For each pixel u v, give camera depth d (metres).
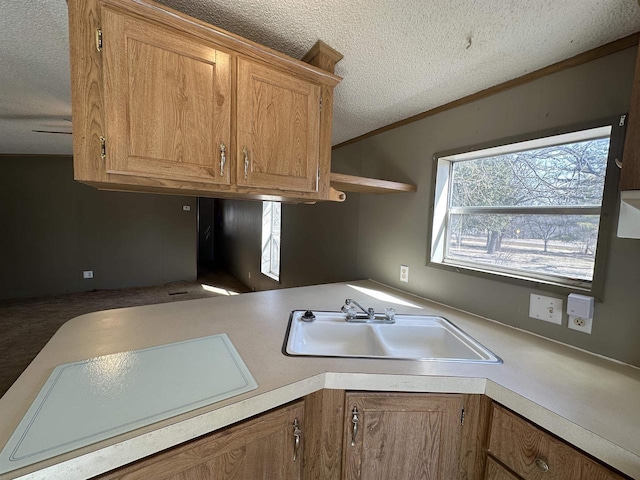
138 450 0.65
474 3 0.92
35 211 4.56
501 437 0.92
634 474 0.66
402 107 1.75
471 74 1.34
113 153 0.87
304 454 0.96
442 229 1.79
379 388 0.95
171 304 1.63
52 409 0.71
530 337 1.28
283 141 1.18
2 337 3.16
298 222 3.46
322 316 1.49
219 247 8.02
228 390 0.82
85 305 4.22
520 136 1.33
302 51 1.26
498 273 1.46
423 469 1.00
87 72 0.82
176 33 0.93
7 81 1.65
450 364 1.03
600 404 0.82
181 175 0.97
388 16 1.00
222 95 1.02
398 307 1.66
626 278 1.04
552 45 1.10
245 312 1.51
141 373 0.89
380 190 1.85
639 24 0.96
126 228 5.16
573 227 1.25
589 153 1.21
